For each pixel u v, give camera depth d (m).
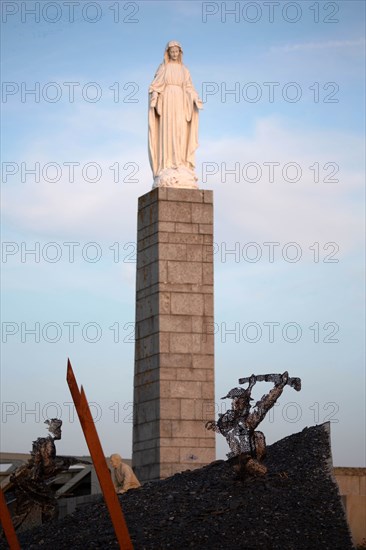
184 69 47.31
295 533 30.48
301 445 36.59
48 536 33.69
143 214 46.38
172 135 46.59
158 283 44.88
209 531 30.64
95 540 31.50
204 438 44.19
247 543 29.84
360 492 37.56
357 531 33.50
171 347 44.56
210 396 44.56
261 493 32.78
